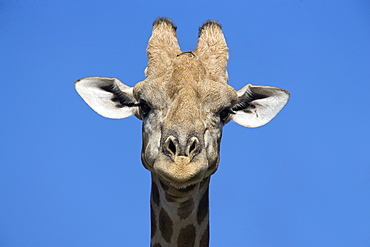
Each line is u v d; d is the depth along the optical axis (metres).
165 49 21.14
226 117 19.91
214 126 18.80
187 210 19.42
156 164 16.59
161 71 20.12
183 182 16.23
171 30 22.23
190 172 16.16
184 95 17.80
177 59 19.31
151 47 21.39
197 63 19.16
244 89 21.72
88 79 21.78
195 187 18.03
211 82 18.97
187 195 18.34
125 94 21.55
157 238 20.36
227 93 19.36
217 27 22.17
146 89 19.19
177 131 16.73
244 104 21.86
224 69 20.97
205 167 16.56
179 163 16.20
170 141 16.66
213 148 18.64
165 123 17.53
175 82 18.48
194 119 17.14
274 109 21.69
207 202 20.64
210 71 20.20
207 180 20.20
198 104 18.19
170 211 19.50
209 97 18.67
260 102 21.92
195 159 16.44
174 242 19.83
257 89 21.66
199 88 18.48
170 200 18.97
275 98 21.64
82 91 22.00
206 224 20.56
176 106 17.56
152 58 20.98
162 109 18.59
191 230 19.86
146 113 19.34
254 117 21.98
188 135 16.67
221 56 21.19
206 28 22.14
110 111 21.94
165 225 19.86
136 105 19.83
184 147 16.47
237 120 21.83
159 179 18.53
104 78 21.64
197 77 18.67
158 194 20.20
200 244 20.22
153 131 18.67
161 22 22.31
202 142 16.88
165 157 16.47
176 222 19.62
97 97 22.05
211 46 21.48
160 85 18.91
